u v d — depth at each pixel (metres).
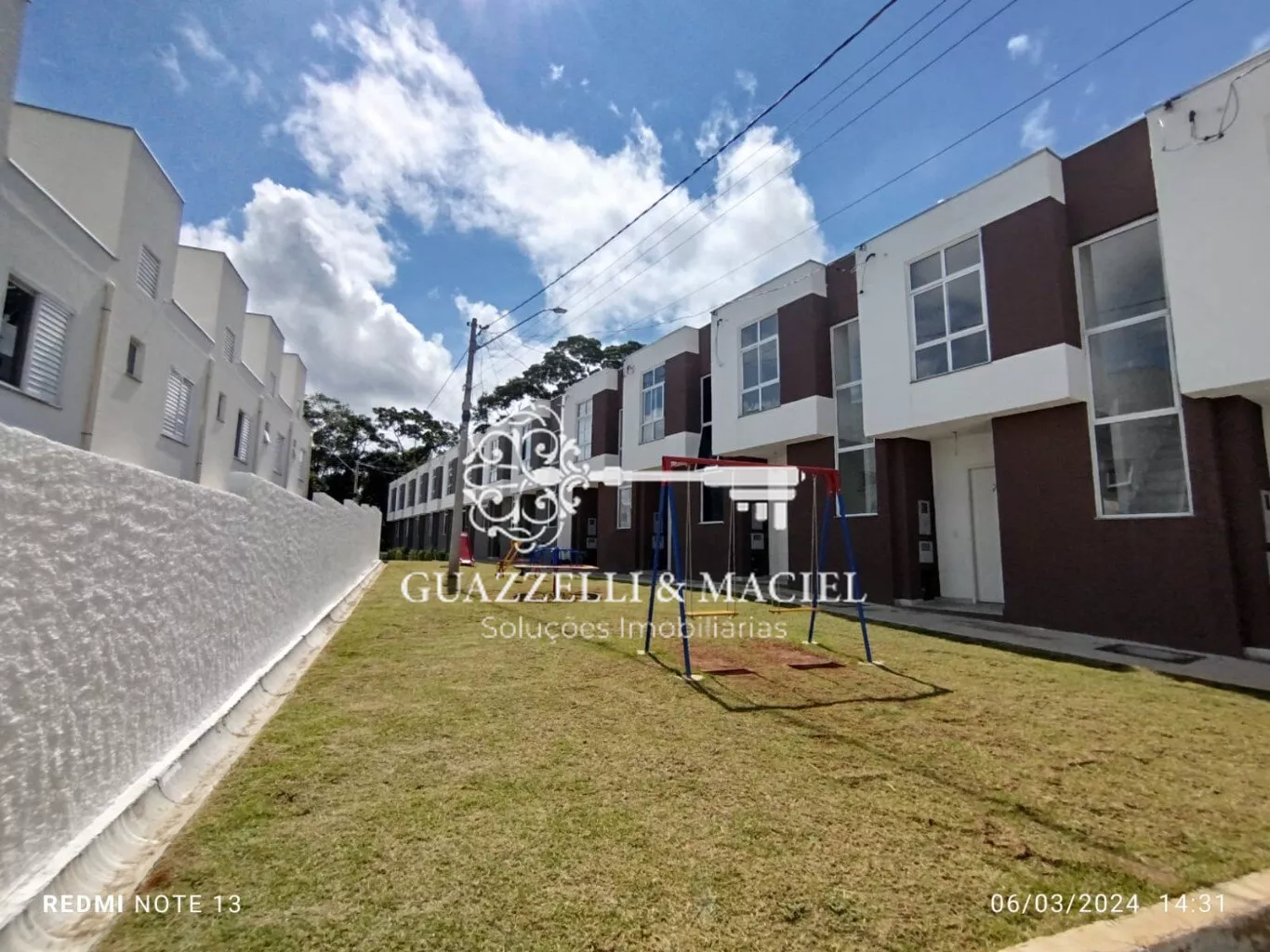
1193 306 6.66
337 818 2.61
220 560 3.75
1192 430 6.82
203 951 1.80
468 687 4.78
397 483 49.09
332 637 6.93
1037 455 8.20
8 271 8.31
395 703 4.33
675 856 2.38
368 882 2.15
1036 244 8.06
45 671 2.00
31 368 9.09
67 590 2.13
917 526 10.19
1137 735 3.91
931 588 10.23
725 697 4.65
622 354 36.81
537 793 2.91
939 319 9.32
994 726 4.05
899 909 2.10
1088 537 7.62
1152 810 2.90
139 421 12.13
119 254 11.12
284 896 2.06
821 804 2.87
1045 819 2.78
